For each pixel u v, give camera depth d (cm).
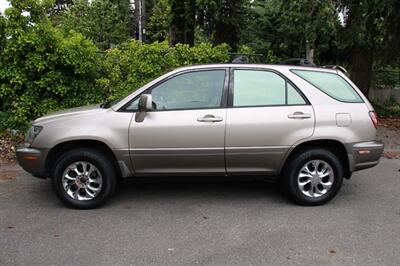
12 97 942
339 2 1129
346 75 624
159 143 570
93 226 525
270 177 596
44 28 923
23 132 934
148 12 2855
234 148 575
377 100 1556
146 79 1001
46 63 922
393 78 1620
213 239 487
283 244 474
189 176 586
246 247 466
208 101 582
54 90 936
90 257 443
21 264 429
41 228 519
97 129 571
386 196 647
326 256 446
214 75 589
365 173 778
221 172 586
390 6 1116
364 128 596
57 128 576
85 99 959
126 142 570
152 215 562
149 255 448
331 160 591
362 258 443
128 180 591
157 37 2470
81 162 579
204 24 1267
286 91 591
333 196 600
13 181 714
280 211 577
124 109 580
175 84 586
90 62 945
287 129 578
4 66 925
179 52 1030
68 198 582
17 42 902
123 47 1030
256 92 588
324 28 1058
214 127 570
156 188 676
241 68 593
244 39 1407
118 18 2439
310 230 513
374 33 1273
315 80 602
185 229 516
